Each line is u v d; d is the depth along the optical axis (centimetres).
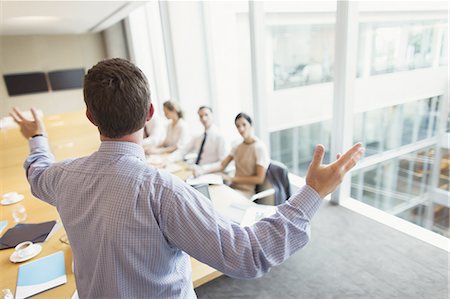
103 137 66
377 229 235
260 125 337
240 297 189
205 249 58
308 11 313
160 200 59
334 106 247
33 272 123
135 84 62
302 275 199
